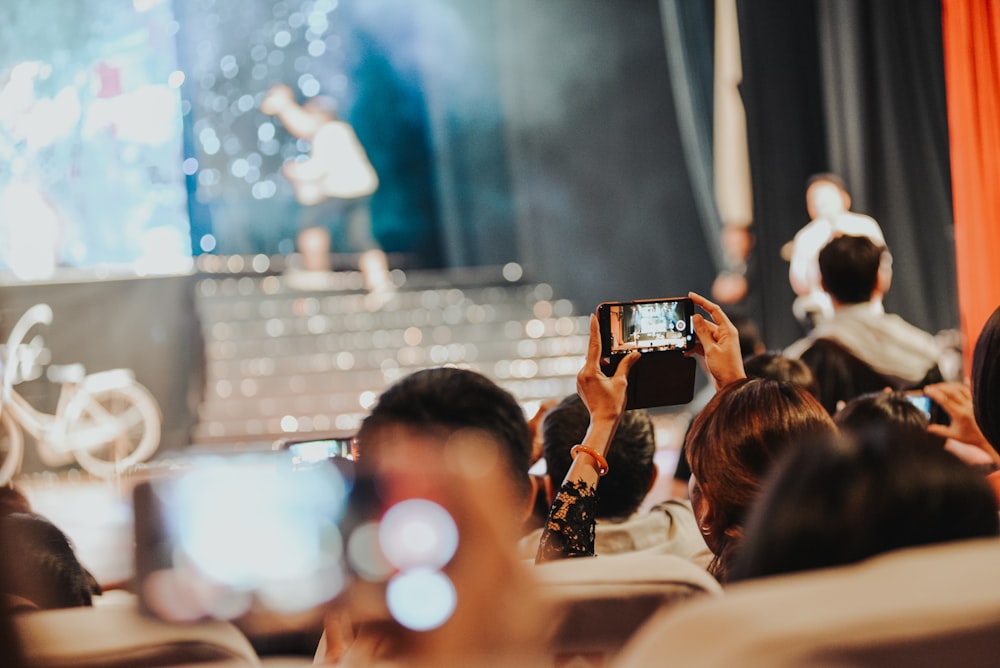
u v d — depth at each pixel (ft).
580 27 38.60
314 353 33.35
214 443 30.53
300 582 2.88
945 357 19.02
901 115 21.52
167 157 32.30
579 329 35.70
